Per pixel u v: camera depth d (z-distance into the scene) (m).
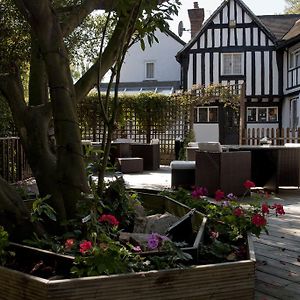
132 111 12.94
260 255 2.95
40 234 2.09
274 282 2.37
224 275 1.71
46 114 2.47
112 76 2.46
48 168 2.34
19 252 1.87
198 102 12.19
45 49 2.18
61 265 1.73
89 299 1.48
